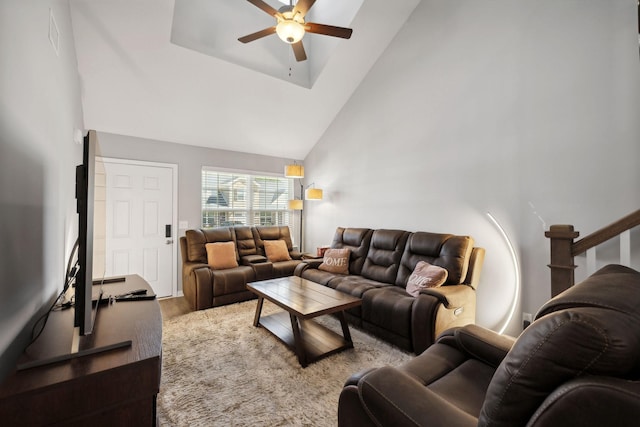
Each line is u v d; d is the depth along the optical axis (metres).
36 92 1.36
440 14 3.28
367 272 3.52
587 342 0.59
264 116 4.29
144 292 1.80
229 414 1.67
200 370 2.13
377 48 3.85
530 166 2.56
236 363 2.23
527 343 0.68
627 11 2.09
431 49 3.37
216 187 4.69
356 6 3.34
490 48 2.84
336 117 4.72
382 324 2.63
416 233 3.23
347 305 2.40
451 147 3.17
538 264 2.51
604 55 2.18
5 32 1.00
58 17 1.87
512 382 0.69
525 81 2.60
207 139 4.37
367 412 0.95
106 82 3.16
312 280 3.59
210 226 4.64
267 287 2.92
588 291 0.76
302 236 5.54
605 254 2.16
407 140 3.64
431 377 1.33
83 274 1.07
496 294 2.79
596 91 2.22
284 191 5.51
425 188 3.43
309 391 1.89
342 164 4.63
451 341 1.59
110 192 3.70
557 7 2.41
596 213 2.21
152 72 3.21
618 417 0.51
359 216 4.33
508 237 2.70
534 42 2.55
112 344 1.06
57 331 1.22
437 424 0.81
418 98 3.51
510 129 2.70
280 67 3.85
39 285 1.39
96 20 2.63
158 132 3.96
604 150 2.18
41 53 1.45
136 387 0.98
